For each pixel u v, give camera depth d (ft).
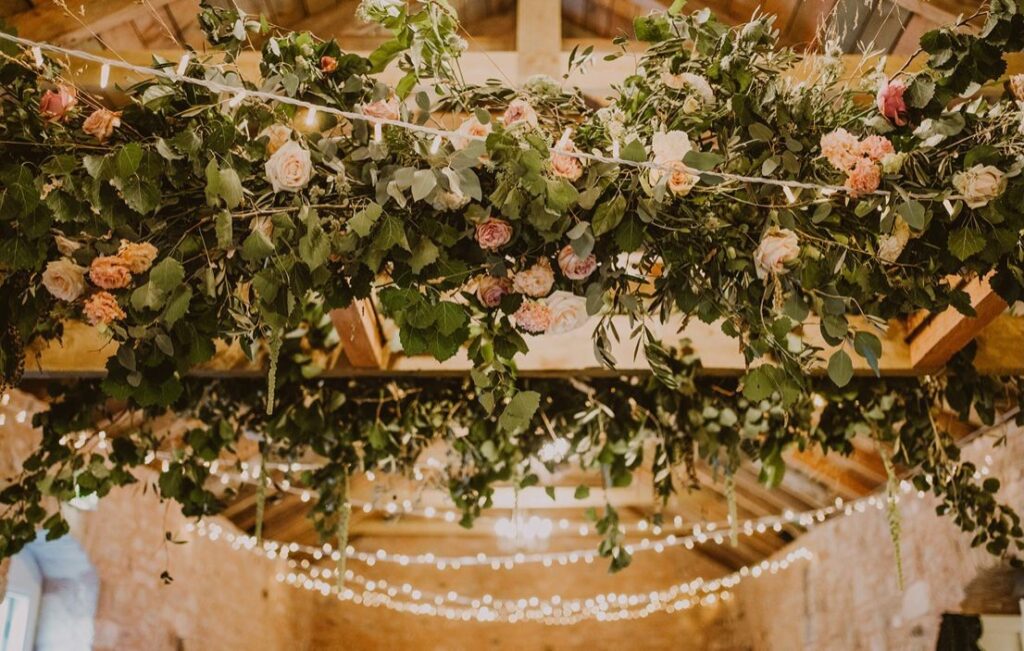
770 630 28.40
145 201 5.26
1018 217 5.71
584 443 11.43
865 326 10.00
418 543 32.12
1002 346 10.02
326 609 31.27
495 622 31.50
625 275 6.19
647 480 27.58
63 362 9.64
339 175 5.65
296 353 10.09
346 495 12.05
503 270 6.04
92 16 9.03
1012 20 5.38
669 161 5.49
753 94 5.90
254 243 5.50
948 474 10.79
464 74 9.69
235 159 5.58
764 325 6.00
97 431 10.81
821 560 23.94
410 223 5.80
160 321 5.77
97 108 5.82
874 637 20.45
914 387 10.72
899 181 5.75
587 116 6.46
